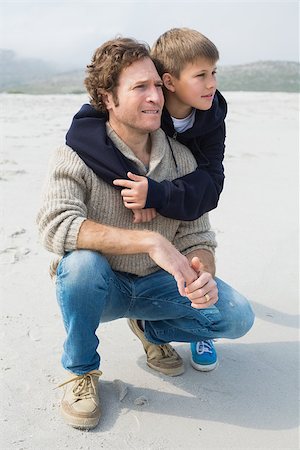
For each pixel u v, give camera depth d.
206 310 2.48
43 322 3.21
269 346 3.09
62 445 2.26
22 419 2.40
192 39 2.43
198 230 2.61
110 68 2.31
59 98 14.73
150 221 2.50
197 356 2.80
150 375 2.76
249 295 3.68
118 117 2.37
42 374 2.72
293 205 5.62
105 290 2.32
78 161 2.37
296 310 3.51
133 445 2.29
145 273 2.56
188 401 2.58
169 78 2.50
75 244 2.29
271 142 8.98
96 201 2.41
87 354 2.40
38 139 8.11
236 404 2.58
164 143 2.52
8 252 4.11
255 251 4.38
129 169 2.41
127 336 3.11
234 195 5.89
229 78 51.25
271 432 2.41
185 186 2.42
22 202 5.18
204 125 2.56
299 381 2.78
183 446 2.30
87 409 2.36
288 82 49.25
